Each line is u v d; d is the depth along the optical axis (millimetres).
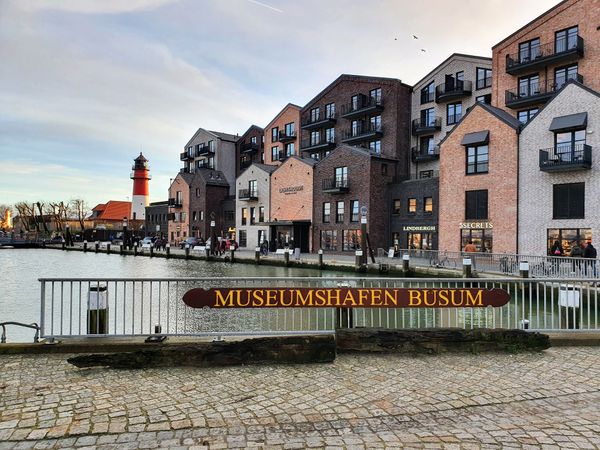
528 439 4082
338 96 49406
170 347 6324
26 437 4109
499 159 29406
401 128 43906
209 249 41781
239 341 6500
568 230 26062
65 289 22906
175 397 5160
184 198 66312
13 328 13234
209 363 6336
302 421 4527
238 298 7246
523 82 33469
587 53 29797
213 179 63500
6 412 4664
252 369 6242
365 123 46438
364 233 29531
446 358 6816
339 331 7039
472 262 24406
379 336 7012
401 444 3996
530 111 33031
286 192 47844
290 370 6211
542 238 27141
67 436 4148
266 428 4355
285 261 33438
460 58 40094
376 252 38344
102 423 4426
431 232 35531
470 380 5809
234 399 5121
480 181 30500
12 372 5988
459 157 31719
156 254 48719
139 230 89875
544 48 31828
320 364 6492
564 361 6660
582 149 25625
